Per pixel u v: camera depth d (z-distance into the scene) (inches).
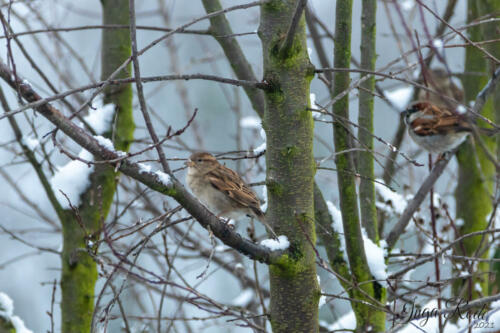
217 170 403.9
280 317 322.3
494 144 525.3
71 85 578.2
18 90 249.4
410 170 553.6
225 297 767.1
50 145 490.0
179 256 548.1
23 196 574.9
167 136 258.8
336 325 500.7
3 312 421.1
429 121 523.5
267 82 317.4
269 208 327.9
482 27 461.1
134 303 600.4
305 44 324.2
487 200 516.4
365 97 406.6
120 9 475.8
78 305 456.1
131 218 624.4
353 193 367.6
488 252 510.0
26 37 644.7
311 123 325.4
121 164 262.5
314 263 323.6
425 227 527.8
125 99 476.4
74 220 456.4
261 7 323.3
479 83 524.1
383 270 386.6
